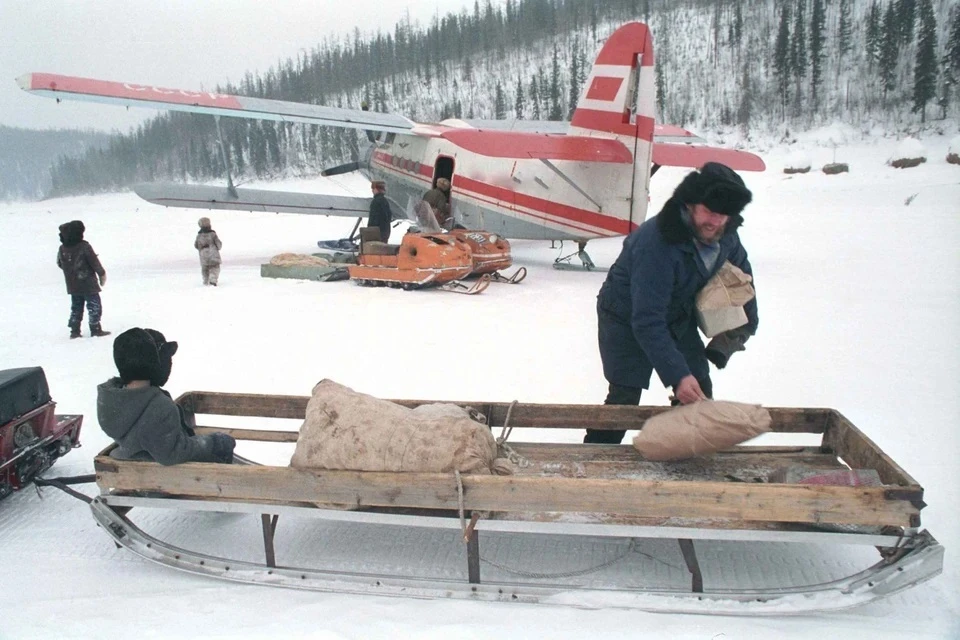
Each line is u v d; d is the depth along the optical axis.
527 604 2.85
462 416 3.24
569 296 10.24
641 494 2.70
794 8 63.00
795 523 2.77
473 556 2.90
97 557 3.37
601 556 3.24
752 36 69.06
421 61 100.69
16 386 3.85
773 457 3.39
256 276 13.02
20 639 2.67
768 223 19.59
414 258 10.72
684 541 2.80
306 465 3.00
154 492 3.23
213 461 3.39
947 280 10.57
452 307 9.48
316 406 3.10
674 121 56.31
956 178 27.25
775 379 6.04
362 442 2.95
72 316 8.52
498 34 104.06
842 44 54.19
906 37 45.59
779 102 53.09
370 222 13.06
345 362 6.88
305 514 3.00
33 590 3.07
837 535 2.67
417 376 6.37
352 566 3.21
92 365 7.15
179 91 12.07
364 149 17.00
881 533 2.68
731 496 2.65
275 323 8.73
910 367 6.26
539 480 2.75
